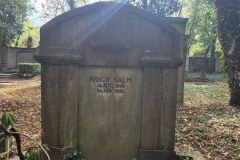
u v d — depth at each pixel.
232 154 5.21
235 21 9.31
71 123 4.43
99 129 4.51
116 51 4.39
